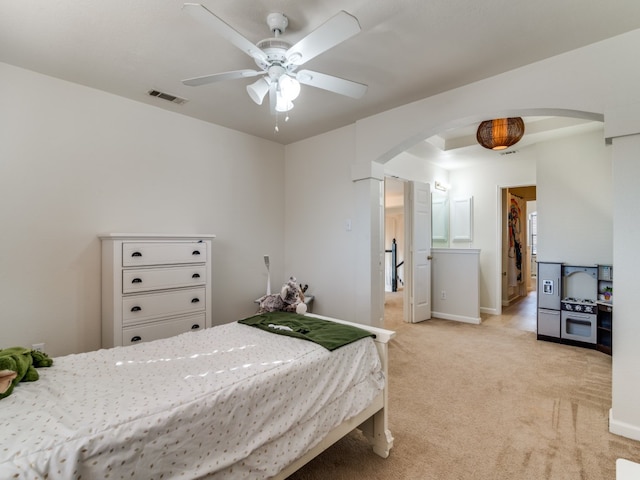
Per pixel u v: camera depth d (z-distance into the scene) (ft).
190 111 10.53
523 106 7.77
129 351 5.20
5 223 7.63
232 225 12.28
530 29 6.42
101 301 8.96
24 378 4.05
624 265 6.48
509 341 12.74
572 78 7.13
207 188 11.50
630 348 6.43
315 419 4.72
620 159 6.55
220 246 11.91
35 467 2.63
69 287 8.50
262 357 4.89
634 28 6.38
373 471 5.55
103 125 9.10
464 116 8.71
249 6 5.76
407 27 6.34
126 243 8.35
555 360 10.66
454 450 6.08
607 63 6.72
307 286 13.29
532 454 5.95
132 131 9.66
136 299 8.50
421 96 9.39
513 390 8.50
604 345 11.41
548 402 7.86
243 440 3.92
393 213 28.40
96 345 8.90
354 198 11.70
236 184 12.41
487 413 7.38
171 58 7.46
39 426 3.05
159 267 8.92
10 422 3.11
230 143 12.19
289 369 4.57
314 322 6.79
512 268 22.04
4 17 5.97
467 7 5.79
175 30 6.42
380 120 10.62
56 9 5.77
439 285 16.89
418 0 5.60
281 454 4.23
